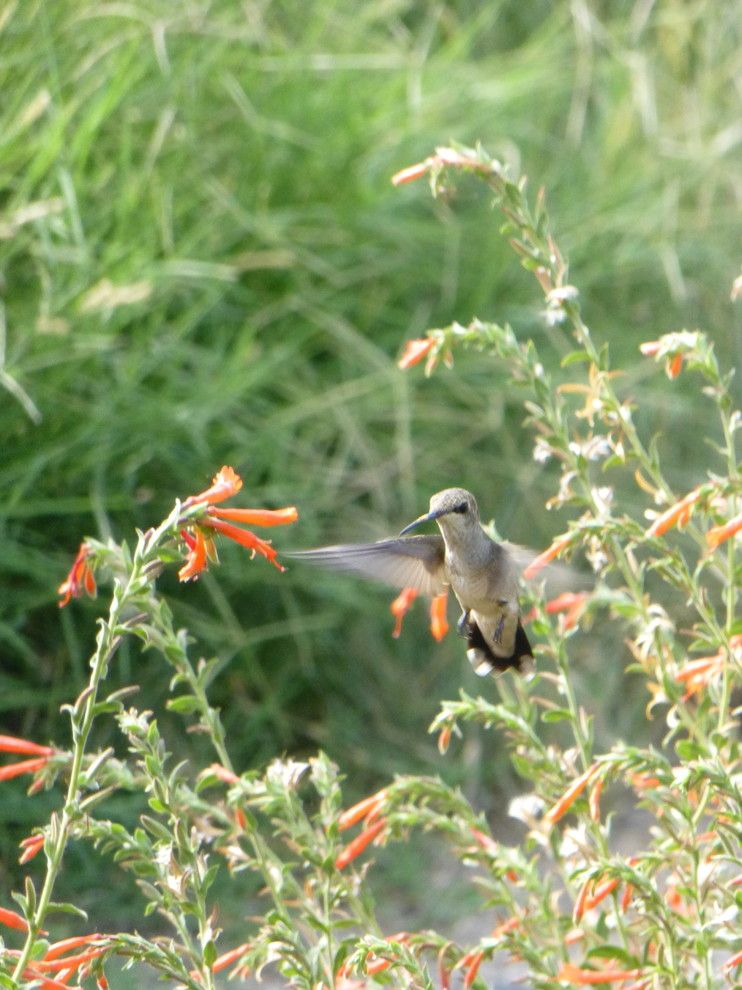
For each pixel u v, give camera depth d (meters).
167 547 4.54
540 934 6.09
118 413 9.96
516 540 11.57
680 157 13.62
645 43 14.82
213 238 10.84
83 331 9.77
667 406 12.09
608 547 5.84
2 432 9.60
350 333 11.30
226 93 11.33
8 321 9.80
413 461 11.38
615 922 5.88
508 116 13.28
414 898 9.88
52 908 4.45
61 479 9.86
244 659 10.55
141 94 10.71
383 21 13.79
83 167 10.17
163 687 10.14
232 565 10.25
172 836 4.93
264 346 11.16
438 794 5.88
